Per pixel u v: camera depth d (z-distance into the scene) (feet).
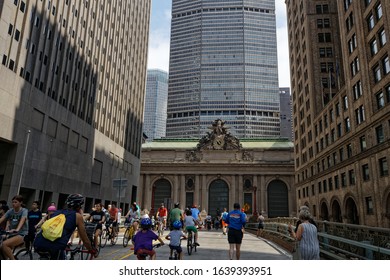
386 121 103.09
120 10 209.36
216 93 640.17
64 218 19.81
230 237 40.11
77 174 143.23
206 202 286.05
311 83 194.29
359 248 39.78
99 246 48.85
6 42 99.66
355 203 126.72
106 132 181.88
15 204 33.30
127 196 213.25
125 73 216.13
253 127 615.98
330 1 203.92
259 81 642.22
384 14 104.94
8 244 24.21
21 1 106.73
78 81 148.15
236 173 288.51
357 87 128.06
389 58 101.40
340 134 148.87
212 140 298.15
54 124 126.31
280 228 79.00
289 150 291.79
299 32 228.84
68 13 138.72
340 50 195.21
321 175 174.19
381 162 107.04
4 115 96.78
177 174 294.46
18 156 103.04
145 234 29.37
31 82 111.75
